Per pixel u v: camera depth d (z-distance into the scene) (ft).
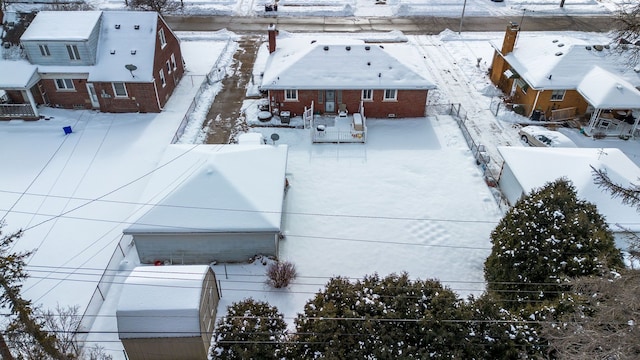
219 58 134.41
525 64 111.45
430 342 46.96
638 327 38.65
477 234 78.38
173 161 80.07
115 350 61.21
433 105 113.50
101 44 108.06
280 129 104.27
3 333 50.75
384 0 178.50
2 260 53.31
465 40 148.15
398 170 92.17
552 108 108.06
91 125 104.83
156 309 55.26
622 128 102.12
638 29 82.48
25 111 105.50
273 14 165.58
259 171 78.23
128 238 76.84
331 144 99.81
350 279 70.38
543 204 62.18
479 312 49.24
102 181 88.63
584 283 44.60
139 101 107.86
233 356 48.21
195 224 69.31
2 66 104.99
